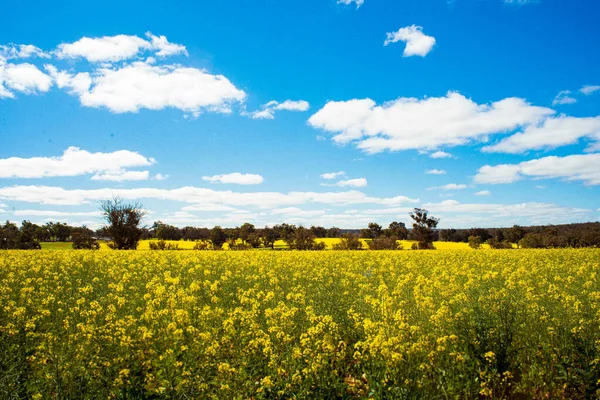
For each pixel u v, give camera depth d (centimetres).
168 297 1104
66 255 2706
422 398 585
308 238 6022
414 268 1870
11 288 1295
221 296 1273
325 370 642
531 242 5103
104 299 1169
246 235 6781
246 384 603
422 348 668
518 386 685
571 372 683
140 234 5050
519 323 809
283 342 745
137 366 656
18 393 601
